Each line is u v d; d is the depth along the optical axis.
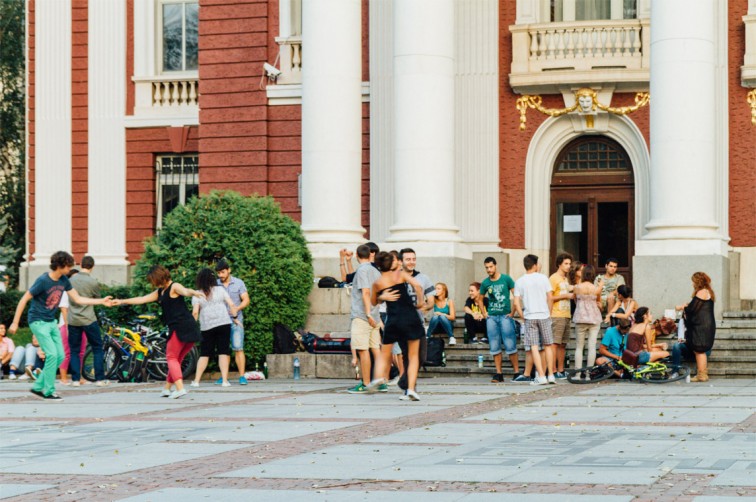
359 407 15.75
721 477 9.02
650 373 19.83
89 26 31.98
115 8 31.86
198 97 30.80
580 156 27.61
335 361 22.33
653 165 22.59
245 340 22.45
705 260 21.98
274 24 28.81
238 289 21.19
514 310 20.62
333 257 24.42
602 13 27.45
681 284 22.05
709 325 19.86
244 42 28.88
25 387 21.09
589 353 20.36
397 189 24.28
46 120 32.19
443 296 22.59
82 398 18.20
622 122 27.03
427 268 23.88
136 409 15.98
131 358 22.03
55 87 32.16
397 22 24.27
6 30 46.06
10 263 36.50
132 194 31.66
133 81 31.67
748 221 26.19
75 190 31.98
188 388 19.94
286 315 22.91
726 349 21.02
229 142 28.95
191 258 22.58
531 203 27.36
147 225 31.53
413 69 24.05
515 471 9.46
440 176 24.09
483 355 22.27
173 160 31.78
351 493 8.59
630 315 21.08
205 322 20.22
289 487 8.91
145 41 31.73
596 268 27.42
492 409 15.20
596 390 18.39
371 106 27.70
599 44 26.75
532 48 27.09
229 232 22.55
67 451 11.23
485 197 27.38
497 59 27.47
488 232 27.33
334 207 24.83
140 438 12.23
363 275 18.31
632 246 27.20
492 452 10.64
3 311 30.72
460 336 23.30
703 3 22.36
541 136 27.38
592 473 9.29
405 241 24.02
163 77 31.48
